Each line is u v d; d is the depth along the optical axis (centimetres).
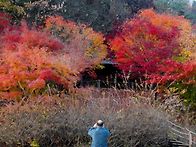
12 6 2658
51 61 1630
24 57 1588
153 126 1603
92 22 2992
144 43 1923
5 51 1631
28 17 2683
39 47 1753
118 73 2319
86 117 1599
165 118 1625
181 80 1884
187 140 1450
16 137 1518
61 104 1625
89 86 2136
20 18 2634
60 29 2145
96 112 1616
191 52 2016
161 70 1844
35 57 1596
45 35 1859
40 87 1594
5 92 1571
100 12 3088
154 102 1725
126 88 1908
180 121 1719
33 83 1551
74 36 2122
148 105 1689
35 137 1534
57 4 2917
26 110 1560
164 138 1598
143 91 1864
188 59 1964
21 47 1622
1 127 1528
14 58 1566
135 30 1972
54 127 1557
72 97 1681
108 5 3169
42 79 1562
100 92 1903
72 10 2958
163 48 1898
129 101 1705
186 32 2167
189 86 1898
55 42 1811
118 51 1977
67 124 1573
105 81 2373
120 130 1570
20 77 1567
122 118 1595
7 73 1580
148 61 1897
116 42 2002
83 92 1761
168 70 1817
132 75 2014
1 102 1616
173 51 1933
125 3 3381
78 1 3034
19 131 1521
